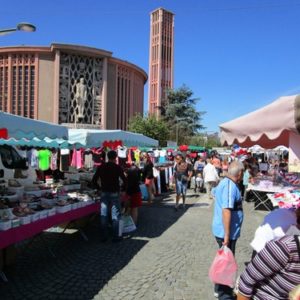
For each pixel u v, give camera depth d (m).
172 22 109.50
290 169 5.22
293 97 4.36
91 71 71.19
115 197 8.45
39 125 6.62
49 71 70.56
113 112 74.50
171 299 5.12
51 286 5.61
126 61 77.31
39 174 13.12
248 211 13.45
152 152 22.38
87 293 5.34
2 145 12.16
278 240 2.36
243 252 7.59
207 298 5.15
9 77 71.56
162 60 107.56
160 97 106.56
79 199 8.39
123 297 5.19
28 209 6.40
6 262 6.50
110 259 7.03
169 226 10.26
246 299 2.45
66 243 8.27
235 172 5.17
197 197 17.19
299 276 2.28
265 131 4.67
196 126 71.62
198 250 7.71
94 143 10.52
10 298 5.16
